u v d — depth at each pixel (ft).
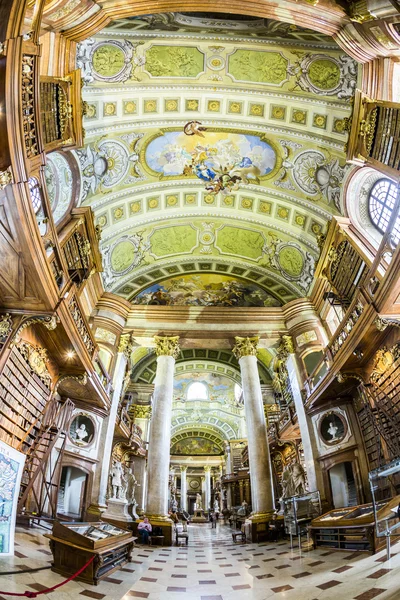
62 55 31.73
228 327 58.65
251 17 34.27
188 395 111.96
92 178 47.19
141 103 44.04
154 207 57.98
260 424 50.31
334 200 47.06
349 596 14.99
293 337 57.11
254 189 55.77
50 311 29.76
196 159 52.60
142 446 78.64
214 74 41.96
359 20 25.95
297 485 49.32
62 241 40.32
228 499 99.96
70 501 45.03
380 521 21.90
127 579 21.29
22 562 18.89
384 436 35.68
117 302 57.98
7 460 20.83
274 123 45.78
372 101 31.24
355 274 44.83
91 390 44.21
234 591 19.06
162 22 35.14
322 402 47.26
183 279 66.85
